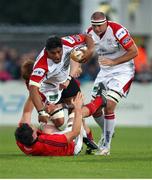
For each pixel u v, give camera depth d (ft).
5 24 387.14
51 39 102.53
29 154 104.63
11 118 205.16
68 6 393.91
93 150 113.29
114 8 216.95
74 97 113.09
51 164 96.37
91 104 105.70
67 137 103.30
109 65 112.06
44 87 110.93
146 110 204.13
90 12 221.66
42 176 86.28
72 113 107.96
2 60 227.61
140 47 229.04
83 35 108.27
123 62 111.86
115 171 90.68
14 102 204.85
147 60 242.78
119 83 113.09
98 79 114.73
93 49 108.06
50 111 109.60
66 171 90.22
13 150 123.03
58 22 392.27
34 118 196.54
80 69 111.24
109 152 112.68
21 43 280.10
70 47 106.83
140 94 203.72
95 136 155.22
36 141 102.68
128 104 203.82
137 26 245.04
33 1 396.37
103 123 115.03
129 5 243.40
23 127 102.58
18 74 224.33
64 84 110.63
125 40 111.24
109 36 112.37
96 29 111.75
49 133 104.63
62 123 110.83
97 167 94.12
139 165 96.68
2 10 393.70
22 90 204.74
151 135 167.43
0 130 181.88
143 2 245.24
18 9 394.73
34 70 103.96
